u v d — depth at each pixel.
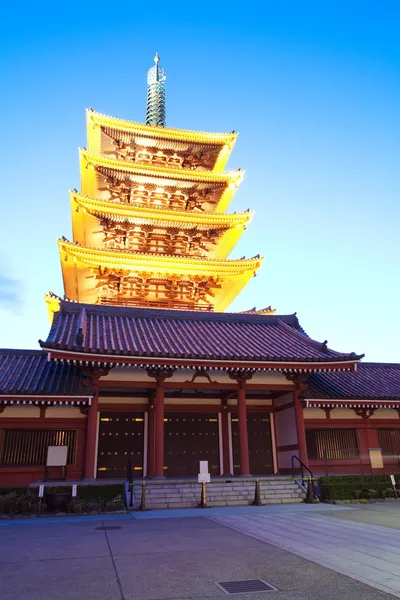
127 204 40.34
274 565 9.32
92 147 46.72
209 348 27.25
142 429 27.47
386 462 28.67
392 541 11.73
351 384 31.02
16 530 14.38
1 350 27.75
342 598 7.25
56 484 21.12
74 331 27.33
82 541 12.19
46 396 22.80
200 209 47.00
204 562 9.64
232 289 44.19
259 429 30.08
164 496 21.55
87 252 37.47
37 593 7.66
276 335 32.53
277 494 22.91
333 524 14.77
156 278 40.84
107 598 7.37
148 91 66.50
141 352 23.86
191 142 45.91
